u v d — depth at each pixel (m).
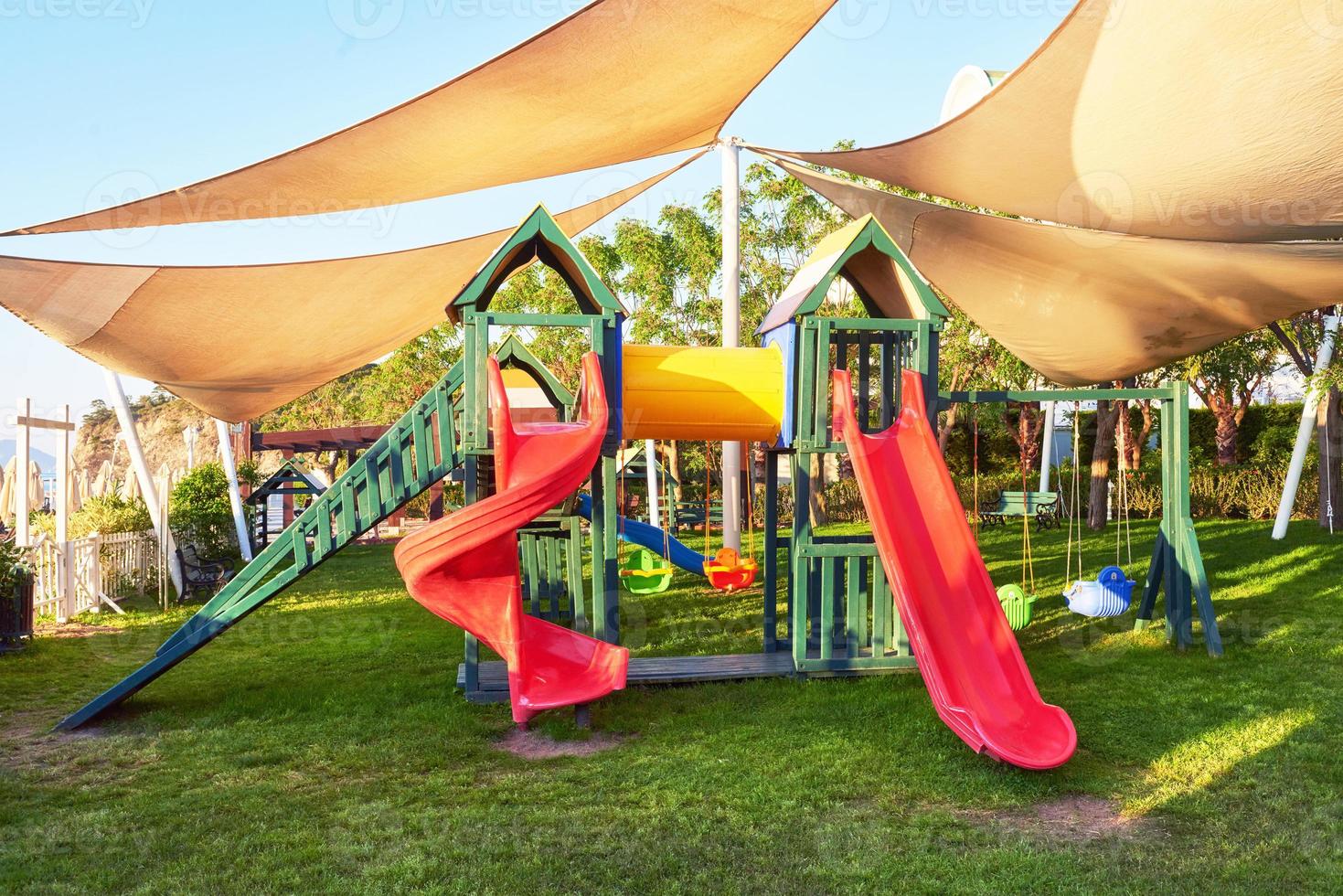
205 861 4.09
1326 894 3.65
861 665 7.62
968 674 6.05
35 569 10.38
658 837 4.32
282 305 9.48
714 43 6.62
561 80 6.68
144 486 12.53
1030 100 6.03
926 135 7.14
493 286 7.80
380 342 11.66
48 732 6.35
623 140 8.56
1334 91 4.93
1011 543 17.23
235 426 22.78
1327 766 5.09
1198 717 6.11
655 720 6.45
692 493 26.08
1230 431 25.55
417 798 4.92
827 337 7.57
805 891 3.76
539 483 6.05
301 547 7.07
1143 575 12.67
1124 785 4.93
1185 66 5.10
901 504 6.98
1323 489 16.52
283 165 7.32
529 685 6.52
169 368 10.38
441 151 7.64
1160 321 10.41
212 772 5.42
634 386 7.66
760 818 4.54
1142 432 26.02
